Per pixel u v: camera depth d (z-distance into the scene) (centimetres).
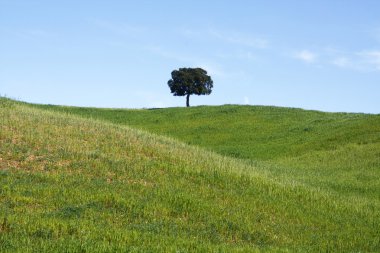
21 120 2409
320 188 2372
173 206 1622
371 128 4106
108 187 1714
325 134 4281
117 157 2064
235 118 5453
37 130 2266
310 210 1892
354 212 1970
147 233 1337
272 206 1827
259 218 1677
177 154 2270
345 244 1560
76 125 2541
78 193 1598
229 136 4688
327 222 1775
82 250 1121
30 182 1667
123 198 1591
